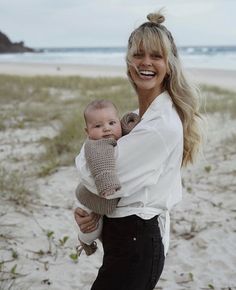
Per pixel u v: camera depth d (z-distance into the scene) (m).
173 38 2.33
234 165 6.71
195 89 2.35
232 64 41.94
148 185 2.13
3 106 11.56
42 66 42.91
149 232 2.16
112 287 2.16
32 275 3.75
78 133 7.80
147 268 2.15
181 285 3.72
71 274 3.83
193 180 6.13
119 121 2.36
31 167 6.49
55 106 11.49
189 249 4.30
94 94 13.79
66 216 4.93
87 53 93.19
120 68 38.03
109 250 2.21
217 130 8.90
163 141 2.11
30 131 8.87
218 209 5.20
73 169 6.52
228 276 3.86
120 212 2.17
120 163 2.11
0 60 61.28
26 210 4.99
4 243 4.25
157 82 2.28
